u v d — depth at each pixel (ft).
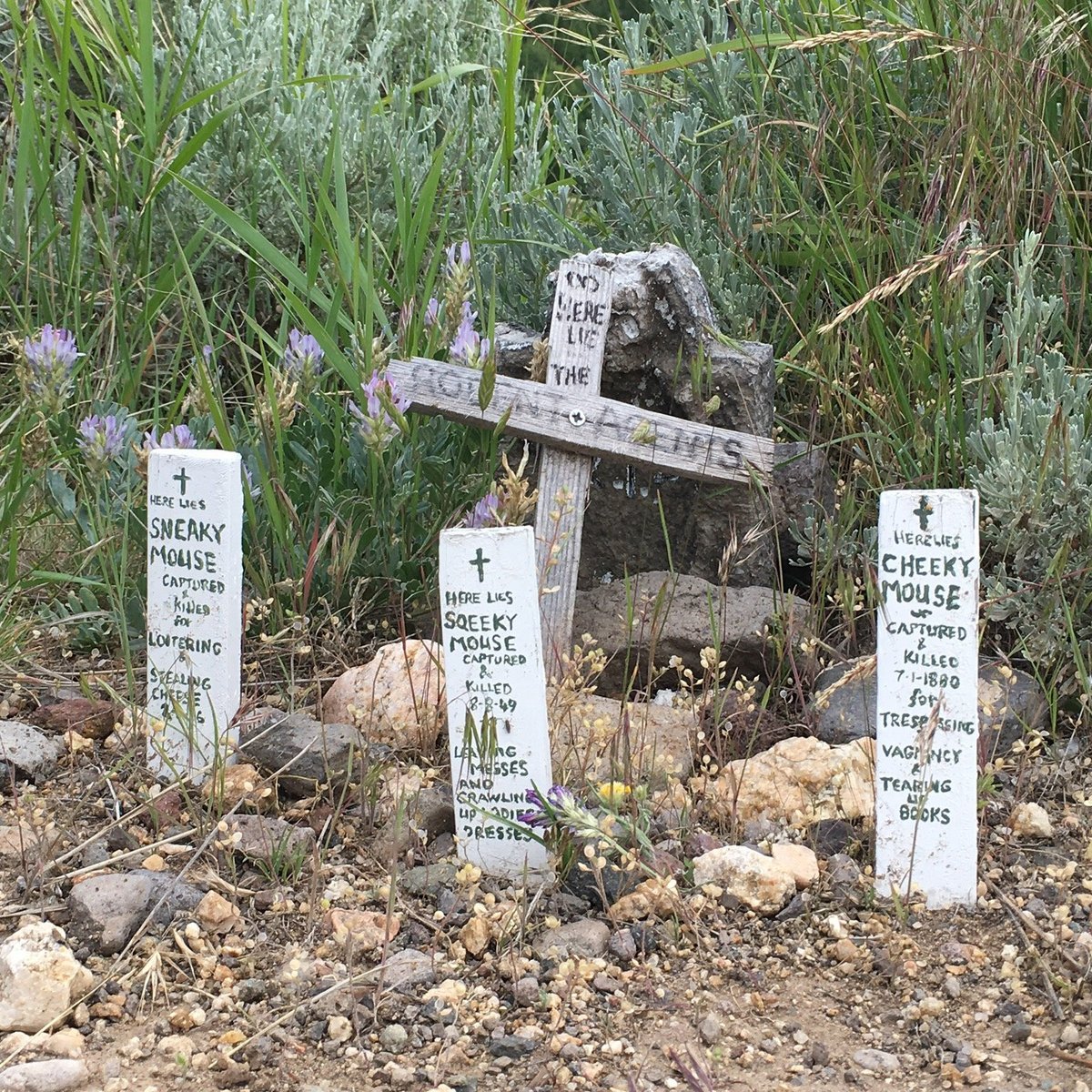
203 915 2.20
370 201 3.84
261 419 2.88
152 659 2.50
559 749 2.53
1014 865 2.35
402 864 2.34
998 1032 2.06
